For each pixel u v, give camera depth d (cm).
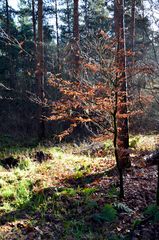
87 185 968
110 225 730
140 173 1038
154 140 1567
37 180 1009
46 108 2073
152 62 800
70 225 740
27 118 2481
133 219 746
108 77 805
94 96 845
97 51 843
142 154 1281
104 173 1070
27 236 688
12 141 1973
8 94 2669
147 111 1152
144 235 677
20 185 953
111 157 1312
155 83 784
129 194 871
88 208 806
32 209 827
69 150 1522
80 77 1024
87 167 1174
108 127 970
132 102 920
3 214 802
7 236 688
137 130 1781
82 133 1823
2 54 2923
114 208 789
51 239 684
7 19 2936
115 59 816
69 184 998
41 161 1302
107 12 2375
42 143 1750
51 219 769
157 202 789
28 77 2697
